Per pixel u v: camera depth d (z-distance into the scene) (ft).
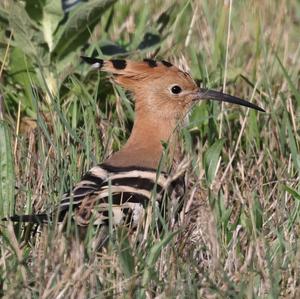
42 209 33.76
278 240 31.48
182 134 37.96
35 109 37.68
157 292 28.35
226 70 40.93
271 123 39.52
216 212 33.17
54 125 36.88
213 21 47.96
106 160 34.65
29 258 30.22
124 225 30.30
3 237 30.91
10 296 26.91
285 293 28.94
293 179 36.37
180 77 36.76
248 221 32.94
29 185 34.63
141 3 49.24
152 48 41.63
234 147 39.06
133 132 36.29
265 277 28.84
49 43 39.78
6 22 39.91
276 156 38.52
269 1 51.26
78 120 39.19
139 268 28.99
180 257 30.25
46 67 39.86
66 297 27.27
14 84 40.42
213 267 29.35
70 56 40.01
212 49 45.24
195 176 35.94
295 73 43.96
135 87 36.50
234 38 47.67
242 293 27.68
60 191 32.81
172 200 32.30
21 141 36.52
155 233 31.19
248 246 31.17
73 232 29.86
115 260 29.12
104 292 27.37
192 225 32.78
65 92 39.83
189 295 27.89
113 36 45.78
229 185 36.45
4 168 33.01
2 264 28.96
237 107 41.22
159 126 36.35
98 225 30.66
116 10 48.42
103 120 38.52
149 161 34.37
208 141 39.14
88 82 40.42
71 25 38.83
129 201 31.32
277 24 48.55
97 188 31.45
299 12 50.72
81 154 36.17
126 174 32.35
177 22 44.80
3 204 32.89
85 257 29.27
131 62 36.58
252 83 42.78
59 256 27.94
